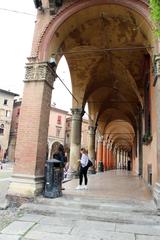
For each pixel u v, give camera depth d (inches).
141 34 390.9
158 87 288.2
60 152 379.2
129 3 333.4
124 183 500.4
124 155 2664.9
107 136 1317.7
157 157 278.2
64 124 2114.9
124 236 195.0
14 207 285.1
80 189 370.3
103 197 300.7
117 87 718.5
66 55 539.8
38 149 313.6
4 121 1950.1
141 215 239.9
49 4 354.9
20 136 319.6
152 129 371.9
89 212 250.4
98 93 782.5
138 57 516.7
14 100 2084.2
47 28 353.1
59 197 296.5
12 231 200.8
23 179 301.6
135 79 567.5
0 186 482.9
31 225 218.1
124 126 1371.8
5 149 1940.2
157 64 293.4
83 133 2037.4
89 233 200.4
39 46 347.6
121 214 242.7
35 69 339.0
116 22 400.5
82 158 383.6
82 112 628.4
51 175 301.4
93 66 577.3
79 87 617.3
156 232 206.7
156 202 258.2
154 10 157.2
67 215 248.8
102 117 1064.2
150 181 393.1
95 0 345.4
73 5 353.1
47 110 344.5
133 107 828.6
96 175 755.4
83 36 443.5
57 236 191.8
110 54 527.8
